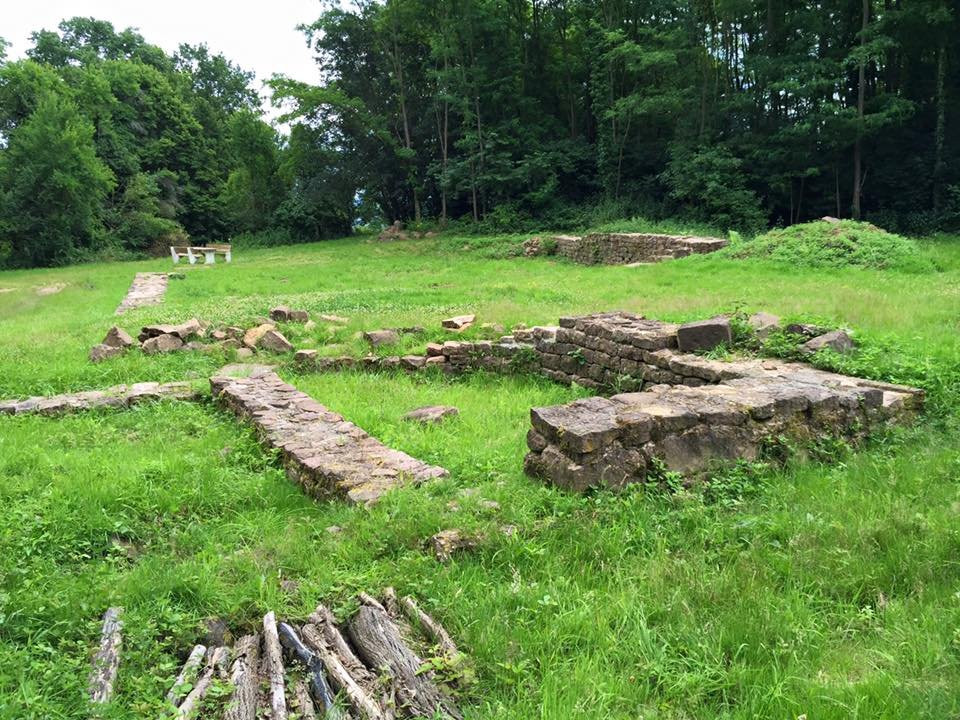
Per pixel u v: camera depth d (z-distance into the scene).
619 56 31.16
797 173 26.97
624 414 5.04
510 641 3.23
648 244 23.31
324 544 4.17
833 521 4.22
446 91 36.47
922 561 3.73
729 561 3.93
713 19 31.58
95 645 3.23
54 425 7.34
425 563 3.89
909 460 5.20
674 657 3.14
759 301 11.78
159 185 46.69
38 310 18.36
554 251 28.52
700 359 7.53
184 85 56.91
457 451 6.11
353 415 7.55
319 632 3.32
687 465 4.98
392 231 38.34
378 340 11.01
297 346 11.53
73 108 38.97
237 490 5.32
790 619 3.33
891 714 2.68
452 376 10.18
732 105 28.58
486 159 35.50
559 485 4.84
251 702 2.88
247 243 44.62
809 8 27.97
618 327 8.73
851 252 17.36
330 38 40.00
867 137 26.53
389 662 3.09
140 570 3.89
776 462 5.27
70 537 4.39
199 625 3.37
